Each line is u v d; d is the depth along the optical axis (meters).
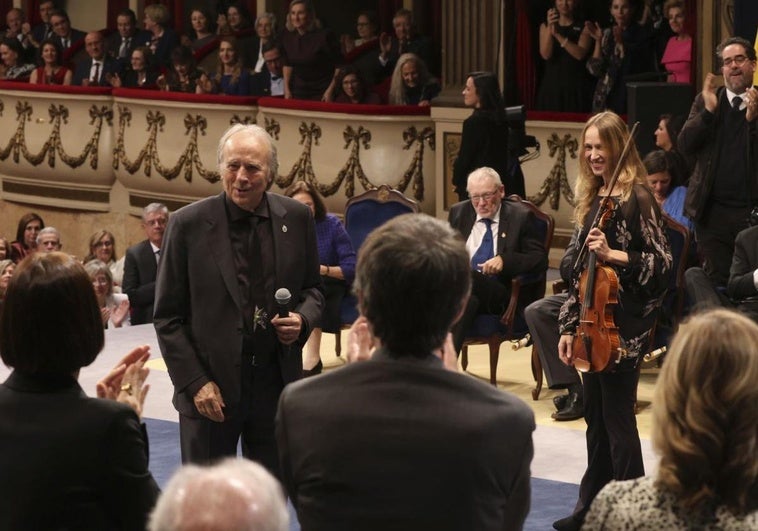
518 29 17.92
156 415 10.40
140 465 4.16
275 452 6.41
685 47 15.59
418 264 3.68
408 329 3.71
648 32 15.69
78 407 4.13
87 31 28.16
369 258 3.74
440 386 3.69
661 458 3.43
